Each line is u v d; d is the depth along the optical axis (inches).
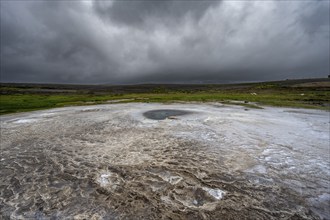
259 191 235.8
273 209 205.0
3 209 207.6
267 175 273.0
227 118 689.0
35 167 303.7
